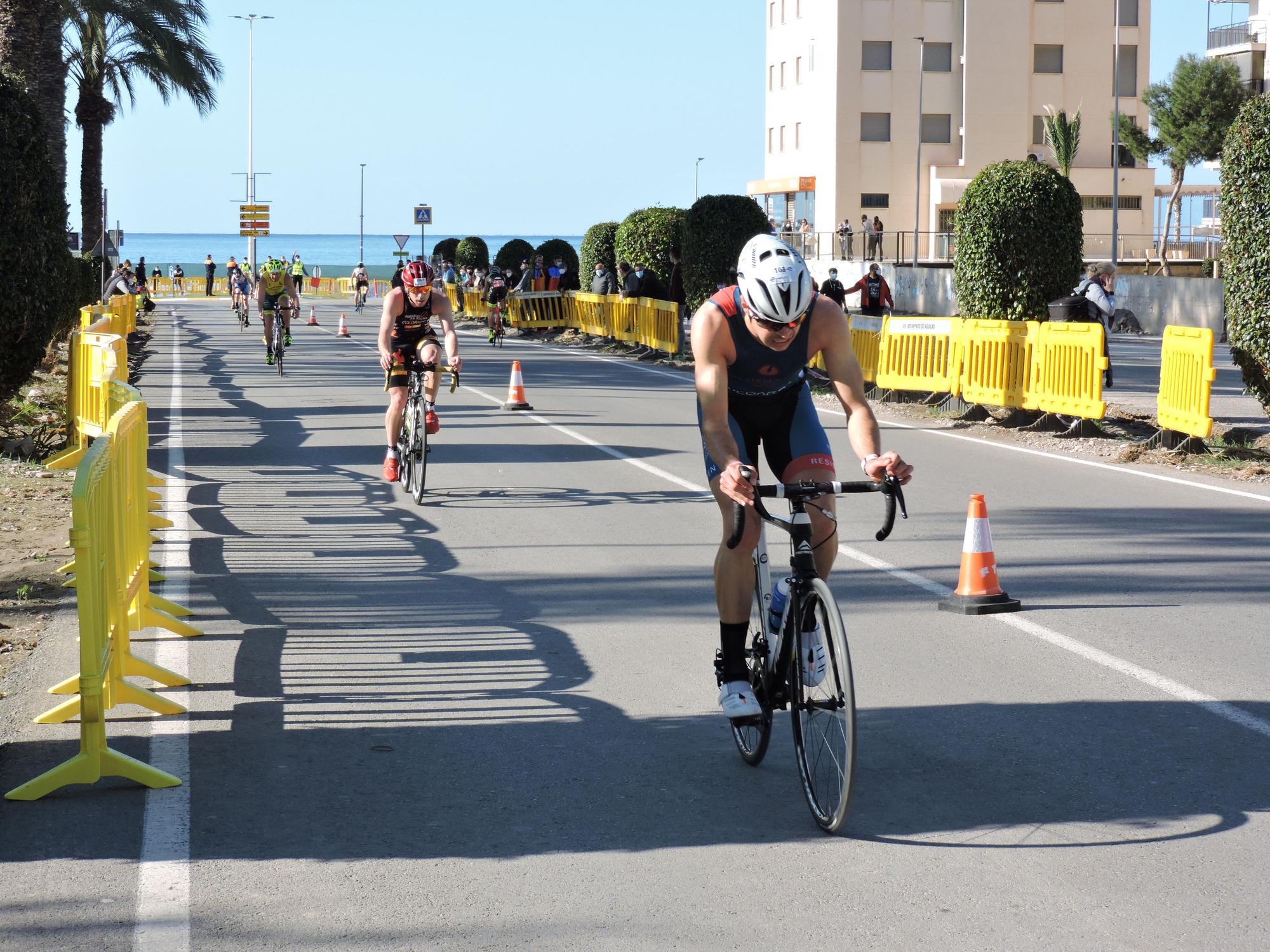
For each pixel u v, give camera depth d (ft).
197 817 15.17
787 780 16.44
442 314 36.94
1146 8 209.26
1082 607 24.95
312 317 143.54
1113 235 170.91
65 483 37.73
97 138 128.36
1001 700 19.48
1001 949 12.08
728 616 16.57
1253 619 23.94
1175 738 17.78
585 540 30.99
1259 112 43.83
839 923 12.60
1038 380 51.21
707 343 15.87
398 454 37.47
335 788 16.07
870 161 208.85
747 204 87.40
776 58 228.43
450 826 14.97
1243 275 44.75
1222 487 38.65
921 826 14.92
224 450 45.68
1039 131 209.46
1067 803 15.57
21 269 42.37
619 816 15.26
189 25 110.93
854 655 21.86
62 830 14.80
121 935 12.37
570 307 119.85
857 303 166.30
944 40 208.13
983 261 55.01
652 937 12.35
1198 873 13.64
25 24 63.26
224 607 24.76
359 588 26.30
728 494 14.78
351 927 12.55
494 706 19.21
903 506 14.58
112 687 18.03
